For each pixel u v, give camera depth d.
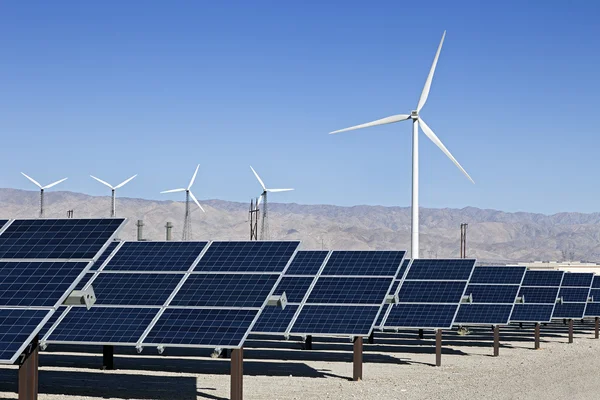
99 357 55.62
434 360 60.41
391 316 57.69
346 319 47.56
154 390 42.06
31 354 29.62
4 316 28.02
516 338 82.81
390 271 50.44
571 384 48.59
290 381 47.00
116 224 32.16
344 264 51.91
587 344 78.31
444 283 59.91
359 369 47.84
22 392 29.52
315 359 58.34
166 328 36.69
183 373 49.00
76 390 41.41
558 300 81.06
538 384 48.22
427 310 57.84
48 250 31.17
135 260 43.09
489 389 45.44
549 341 80.56
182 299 38.41
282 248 40.94
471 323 65.12
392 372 52.50
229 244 42.56
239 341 35.25
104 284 40.97
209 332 35.94
